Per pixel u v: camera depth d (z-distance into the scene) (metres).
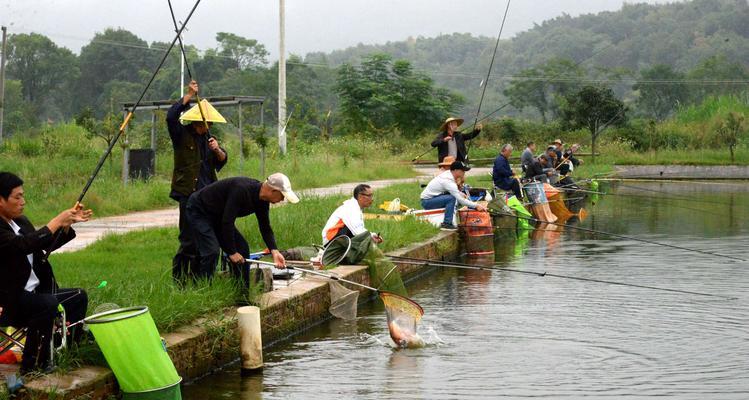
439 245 13.64
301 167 26.31
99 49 81.81
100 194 17.11
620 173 36.31
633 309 10.08
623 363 7.79
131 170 20.69
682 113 51.34
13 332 6.48
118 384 6.28
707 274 12.52
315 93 74.69
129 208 16.75
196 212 8.05
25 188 17.67
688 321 9.45
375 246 10.68
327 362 7.84
